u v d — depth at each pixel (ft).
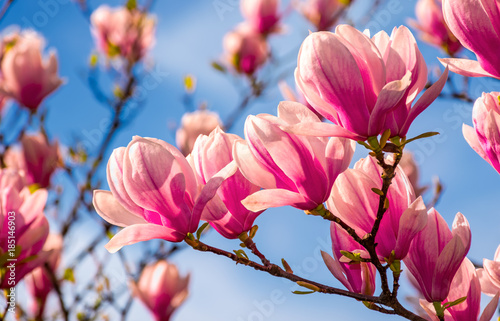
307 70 3.20
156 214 3.43
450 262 3.43
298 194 3.28
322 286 3.45
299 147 3.26
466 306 3.51
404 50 3.22
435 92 3.24
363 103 3.18
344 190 3.44
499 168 3.51
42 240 4.33
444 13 3.42
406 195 3.43
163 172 3.38
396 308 3.44
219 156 3.44
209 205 3.46
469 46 3.39
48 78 7.95
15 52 7.79
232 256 3.46
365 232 3.44
